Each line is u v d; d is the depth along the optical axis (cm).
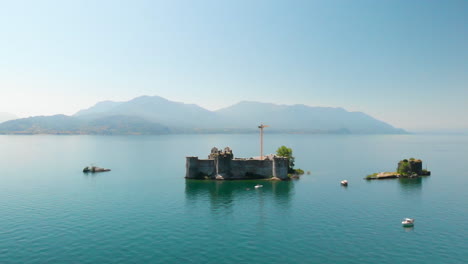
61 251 5938
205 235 6812
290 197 10312
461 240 6588
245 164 13725
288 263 5512
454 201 9819
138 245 6241
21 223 7519
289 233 6956
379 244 6362
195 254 5850
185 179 13725
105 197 10300
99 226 7331
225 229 7194
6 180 13575
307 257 5759
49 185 12419
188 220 7844
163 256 5753
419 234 6919
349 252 5984
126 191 11250
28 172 16025
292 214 8369
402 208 8994
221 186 12156
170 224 7538
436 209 8912
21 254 5794
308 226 7412
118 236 6712
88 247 6128
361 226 7425
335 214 8381
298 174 15262
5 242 6347
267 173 13788
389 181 13425
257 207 9075
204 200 9912
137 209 8825
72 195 10606
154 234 6856
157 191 11250
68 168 17638
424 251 6050
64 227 7256
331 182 13088
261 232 7019
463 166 19088
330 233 6962
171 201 9769
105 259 5619
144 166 18700
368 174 15412
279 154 15925
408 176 14488
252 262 5541
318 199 10038
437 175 15175
